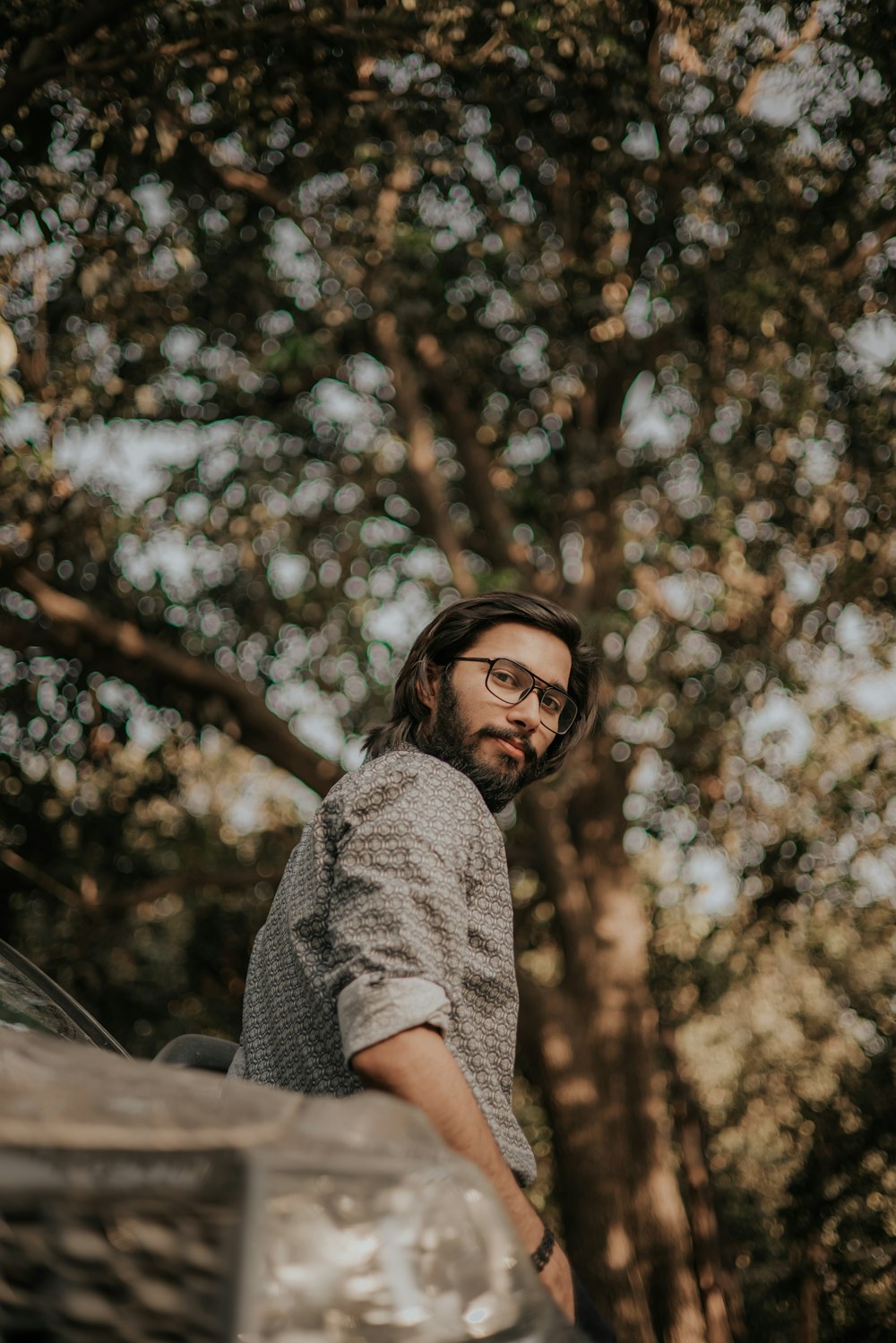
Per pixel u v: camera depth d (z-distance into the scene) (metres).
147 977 11.47
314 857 1.67
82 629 8.76
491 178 6.77
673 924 12.09
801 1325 8.61
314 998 1.60
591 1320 1.57
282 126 5.15
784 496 9.24
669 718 10.00
